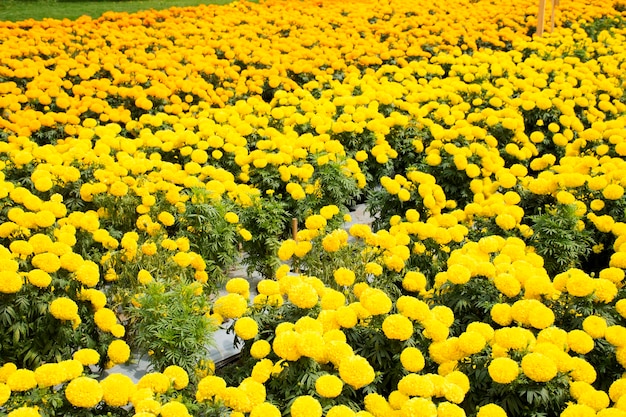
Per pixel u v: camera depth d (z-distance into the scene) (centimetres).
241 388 358
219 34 1312
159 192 621
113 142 728
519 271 454
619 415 321
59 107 926
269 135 802
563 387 364
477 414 340
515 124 809
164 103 977
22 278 439
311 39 1282
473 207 603
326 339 386
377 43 1266
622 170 634
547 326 401
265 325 435
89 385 347
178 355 436
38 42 1205
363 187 778
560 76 1023
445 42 1362
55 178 636
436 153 734
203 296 479
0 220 577
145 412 327
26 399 349
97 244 570
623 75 1117
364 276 525
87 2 1930
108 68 1067
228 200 646
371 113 832
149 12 1438
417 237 568
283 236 691
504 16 1476
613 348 403
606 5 1566
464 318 469
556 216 584
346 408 328
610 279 465
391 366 404
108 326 440
